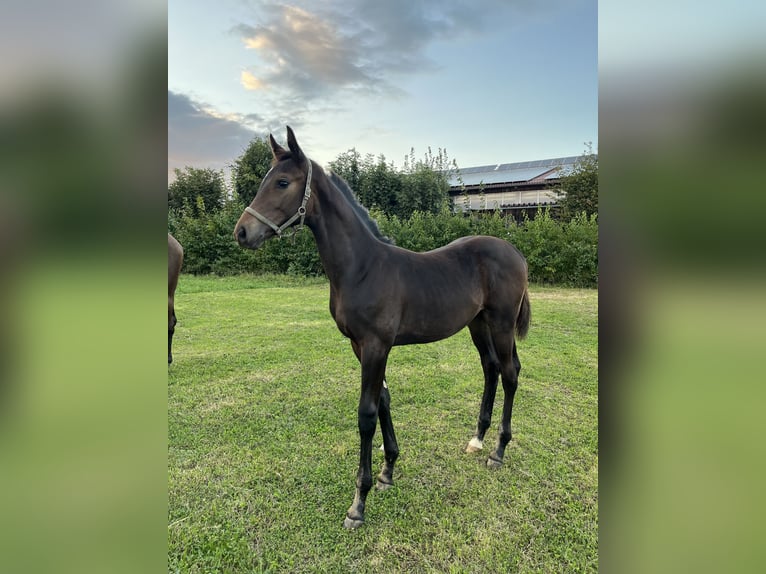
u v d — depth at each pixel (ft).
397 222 37.45
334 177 8.29
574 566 6.21
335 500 7.74
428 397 12.30
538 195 59.93
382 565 6.31
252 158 51.21
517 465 8.79
